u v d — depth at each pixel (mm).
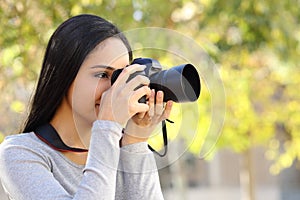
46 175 2035
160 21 6289
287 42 6781
